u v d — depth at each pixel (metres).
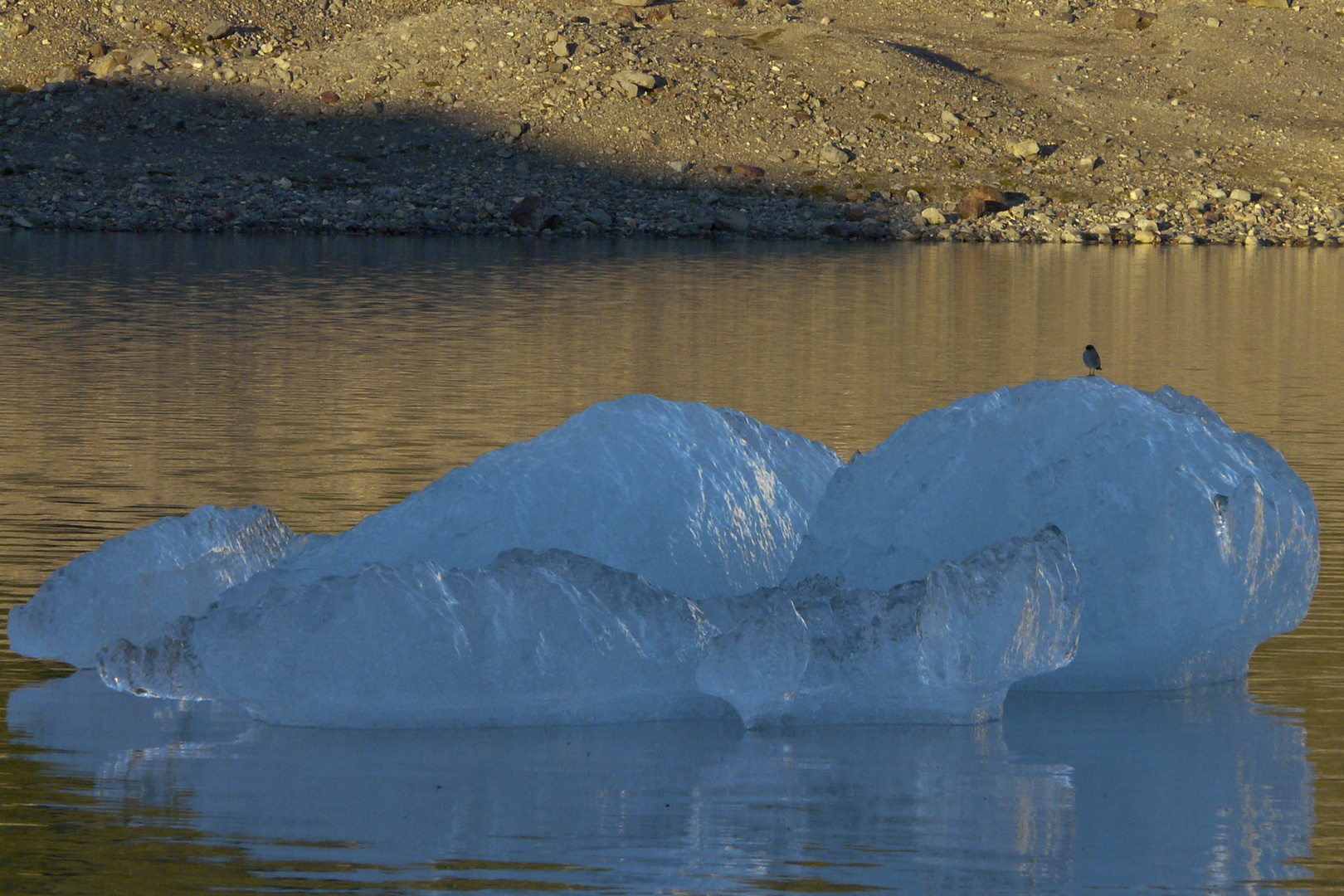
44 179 183.62
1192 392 67.06
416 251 146.12
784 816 20.31
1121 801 20.95
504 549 25.66
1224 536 26.05
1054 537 24.62
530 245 157.88
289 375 67.81
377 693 23.70
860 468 27.98
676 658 24.42
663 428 27.66
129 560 28.02
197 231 167.75
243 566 28.56
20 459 48.03
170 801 20.66
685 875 18.12
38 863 18.41
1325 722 24.92
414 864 18.44
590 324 89.38
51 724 24.23
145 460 48.16
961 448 27.33
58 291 103.69
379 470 47.31
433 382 66.50
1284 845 19.28
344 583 24.11
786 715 24.59
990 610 23.77
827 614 24.64
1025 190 197.38
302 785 21.38
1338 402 64.38
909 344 82.81
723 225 175.88
